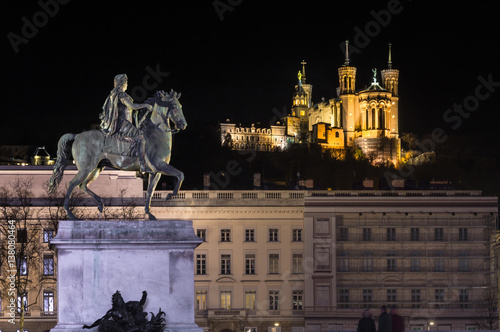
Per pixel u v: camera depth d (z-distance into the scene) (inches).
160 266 1736.0
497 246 6811.0
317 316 6181.1
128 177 5797.2
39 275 5521.7
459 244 6441.9
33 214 5570.9
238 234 6200.8
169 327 1721.2
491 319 6279.5
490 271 6441.9
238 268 6186.0
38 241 5561.0
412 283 6382.9
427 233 6437.0
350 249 6348.4
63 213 5388.8
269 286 6200.8
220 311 6082.7
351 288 6318.9
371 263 6373.0
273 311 6181.1
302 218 6259.8
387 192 6486.2
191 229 1748.3
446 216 6446.9
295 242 6240.2
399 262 6387.8
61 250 1722.4
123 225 1733.5
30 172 5684.1
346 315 6225.4
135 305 1689.2
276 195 6245.1
